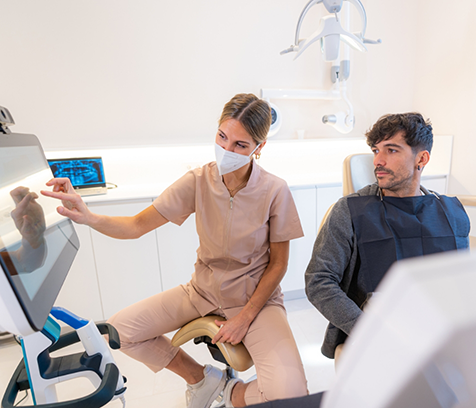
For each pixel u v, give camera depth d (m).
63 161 1.89
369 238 0.86
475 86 2.18
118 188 2.15
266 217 1.07
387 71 2.58
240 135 0.96
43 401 0.68
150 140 2.21
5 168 0.55
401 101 2.67
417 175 0.87
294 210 1.10
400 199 0.87
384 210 0.87
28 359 0.65
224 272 1.08
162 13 2.07
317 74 2.42
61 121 2.04
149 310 1.11
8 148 0.60
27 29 1.90
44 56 1.95
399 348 0.18
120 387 0.80
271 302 1.09
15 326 0.43
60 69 1.99
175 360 1.15
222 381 1.10
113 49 2.04
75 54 1.99
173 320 1.12
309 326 1.93
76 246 0.83
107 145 2.11
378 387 0.19
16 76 1.93
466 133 2.28
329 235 0.89
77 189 1.93
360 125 2.62
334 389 0.21
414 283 0.18
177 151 2.31
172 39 2.12
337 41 1.65
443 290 0.17
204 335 1.05
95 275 1.83
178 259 1.94
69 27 1.96
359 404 0.20
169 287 1.96
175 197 1.11
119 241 1.83
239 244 1.06
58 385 1.48
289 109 2.44
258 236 1.07
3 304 0.41
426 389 0.18
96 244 1.80
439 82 2.43
